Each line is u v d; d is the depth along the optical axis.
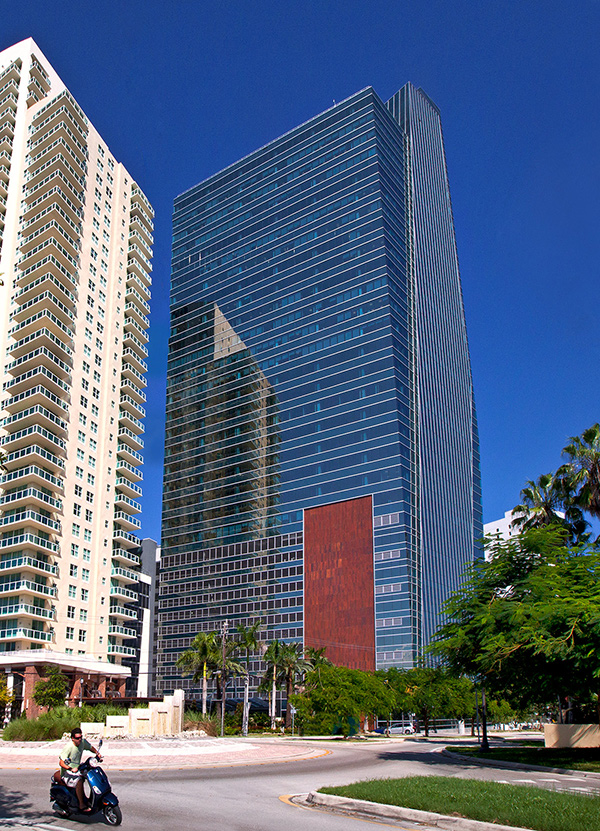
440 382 143.75
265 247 160.00
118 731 39.78
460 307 164.75
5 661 73.50
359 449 127.06
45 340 87.56
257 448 144.38
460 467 143.12
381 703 75.88
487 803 15.54
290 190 159.12
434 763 32.66
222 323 162.38
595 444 47.44
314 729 73.75
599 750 35.72
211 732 51.72
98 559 91.25
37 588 78.81
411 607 111.88
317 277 146.38
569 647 27.58
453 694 81.31
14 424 85.75
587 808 14.78
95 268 102.12
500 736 86.94
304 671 82.12
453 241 170.62
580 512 49.12
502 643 29.50
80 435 91.94
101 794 14.70
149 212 119.31
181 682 140.25
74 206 99.31
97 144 108.25
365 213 142.62
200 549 147.25
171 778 23.92
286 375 144.12
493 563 35.56
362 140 148.50
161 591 151.00
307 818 15.41
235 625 134.12
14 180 98.94
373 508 121.62
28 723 39.62
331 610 120.81
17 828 13.77
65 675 74.31
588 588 30.36
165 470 161.00
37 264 92.50
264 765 30.44
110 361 101.38
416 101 173.00
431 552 122.69
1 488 84.44
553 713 98.06
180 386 166.38
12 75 103.88
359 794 17.36
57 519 85.00
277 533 134.25
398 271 140.00
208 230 175.00
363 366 132.00
